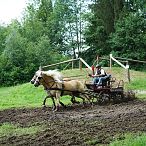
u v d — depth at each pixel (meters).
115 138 13.92
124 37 55.44
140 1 58.03
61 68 57.59
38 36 63.75
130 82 33.62
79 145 13.42
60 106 24.44
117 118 18.27
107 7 62.19
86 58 67.19
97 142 13.63
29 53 52.12
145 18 57.03
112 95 25.33
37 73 22.77
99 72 25.66
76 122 17.73
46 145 13.60
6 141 14.56
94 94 24.83
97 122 17.42
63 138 14.47
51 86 22.75
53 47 72.62
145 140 12.78
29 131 16.20
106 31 61.78
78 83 23.81
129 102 25.11
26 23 66.50
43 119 19.08
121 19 57.12
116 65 52.97
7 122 18.64
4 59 50.47
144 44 54.69
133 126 15.99
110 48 61.75
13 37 52.00
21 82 50.22
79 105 24.64
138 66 55.25
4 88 46.44
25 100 29.86
